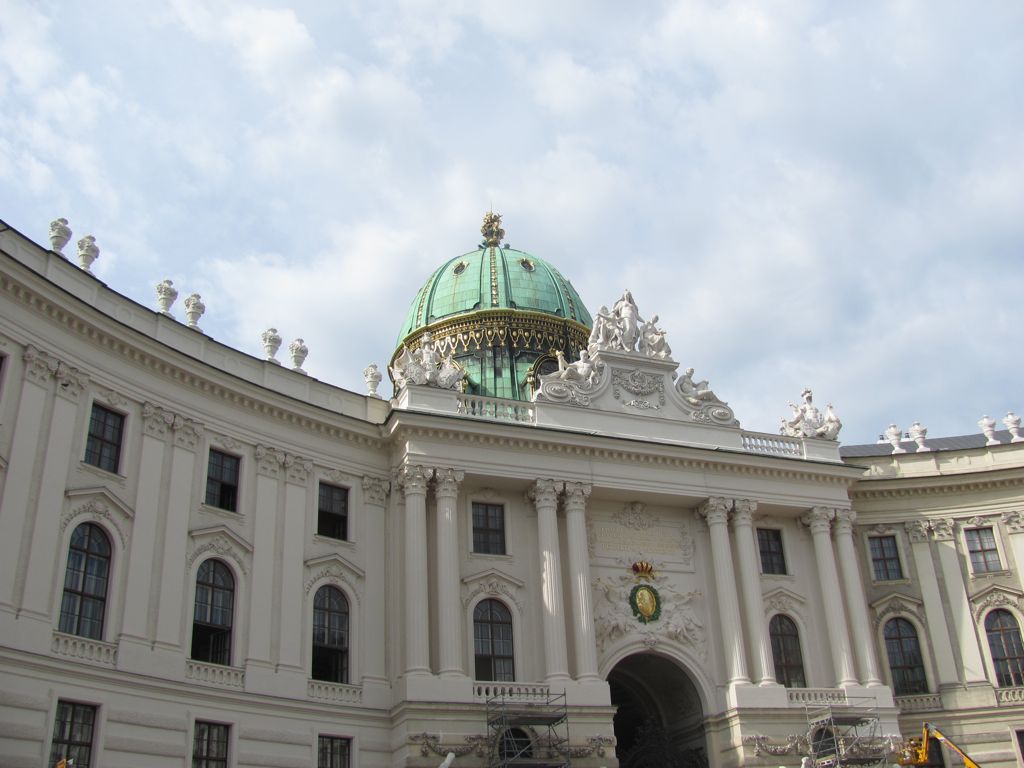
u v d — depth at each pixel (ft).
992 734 158.51
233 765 113.91
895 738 145.79
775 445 162.40
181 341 127.24
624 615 144.97
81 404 111.55
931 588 168.45
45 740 97.25
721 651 147.23
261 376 135.23
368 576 135.03
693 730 148.66
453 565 134.10
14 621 98.02
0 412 102.22
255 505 127.54
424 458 138.21
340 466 138.00
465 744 124.26
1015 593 167.02
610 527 150.20
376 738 126.41
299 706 121.49
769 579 156.25
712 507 152.46
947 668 163.02
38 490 104.12
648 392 157.58
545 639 136.46
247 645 120.47
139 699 107.45
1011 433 200.75
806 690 146.61
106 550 110.52
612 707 133.28
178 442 121.39
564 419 149.79
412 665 127.13
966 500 173.47
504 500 144.97
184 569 117.29
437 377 146.82
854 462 175.94
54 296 108.37
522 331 187.42
